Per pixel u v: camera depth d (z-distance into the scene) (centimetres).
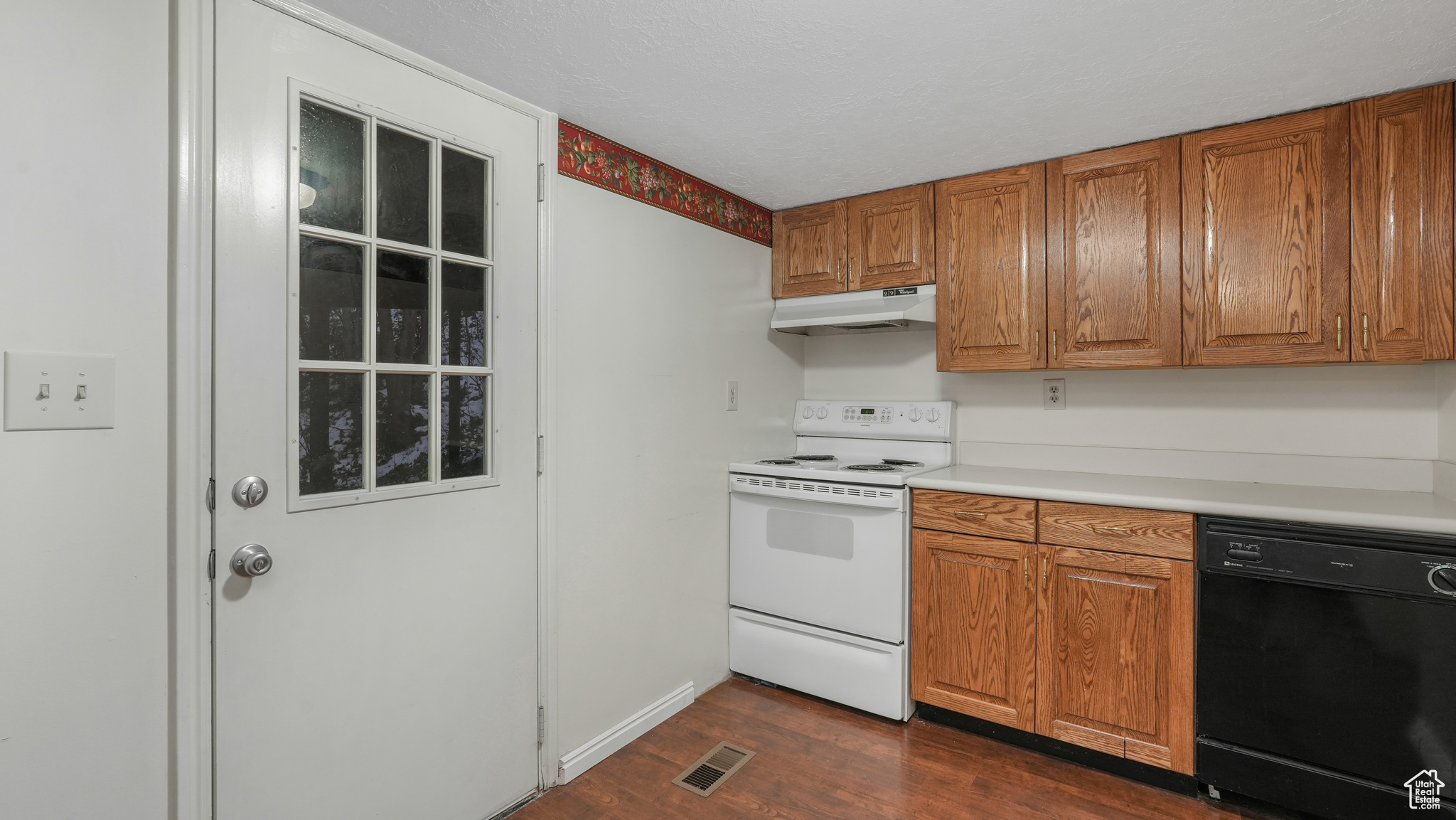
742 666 266
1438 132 170
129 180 117
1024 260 232
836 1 135
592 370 206
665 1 135
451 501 167
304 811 140
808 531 249
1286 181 189
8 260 105
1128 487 209
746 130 204
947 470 256
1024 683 210
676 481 241
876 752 212
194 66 123
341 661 146
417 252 158
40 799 110
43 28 108
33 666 109
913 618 232
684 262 243
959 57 158
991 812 181
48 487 110
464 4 137
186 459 122
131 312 118
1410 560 156
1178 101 181
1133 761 194
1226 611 179
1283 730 172
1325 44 151
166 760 123
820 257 278
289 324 136
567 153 197
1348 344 181
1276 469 218
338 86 143
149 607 121
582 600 203
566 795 190
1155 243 208
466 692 171
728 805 185
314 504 140
